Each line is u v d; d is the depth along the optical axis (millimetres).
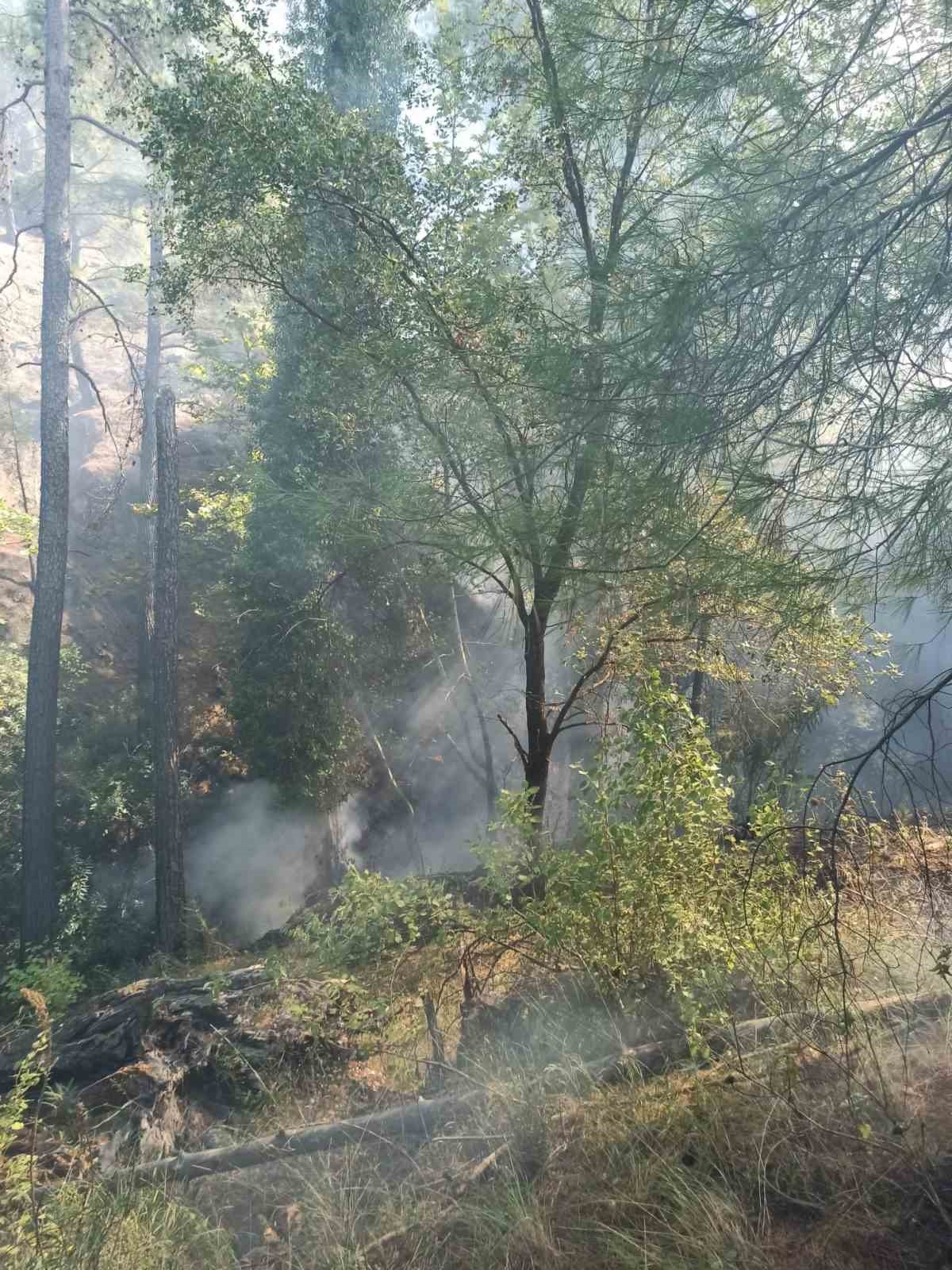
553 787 11812
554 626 8297
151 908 15836
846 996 4180
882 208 3990
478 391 6352
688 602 4953
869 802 4824
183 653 19891
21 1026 7855
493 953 5492
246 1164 4090
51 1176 4230
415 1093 4520
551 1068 3975
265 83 9250
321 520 9445
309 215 9492
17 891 14672
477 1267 3092
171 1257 3338
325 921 9812
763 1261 2846
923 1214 2984
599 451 4805
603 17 6059
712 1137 3406
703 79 4547
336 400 10555
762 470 4113
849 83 4254
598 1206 3252
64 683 18000
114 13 15797
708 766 5082
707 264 4148
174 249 10000
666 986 4676
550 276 7590
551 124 7281
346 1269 3150
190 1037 5516
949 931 4609
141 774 17109
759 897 4898
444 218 8906
